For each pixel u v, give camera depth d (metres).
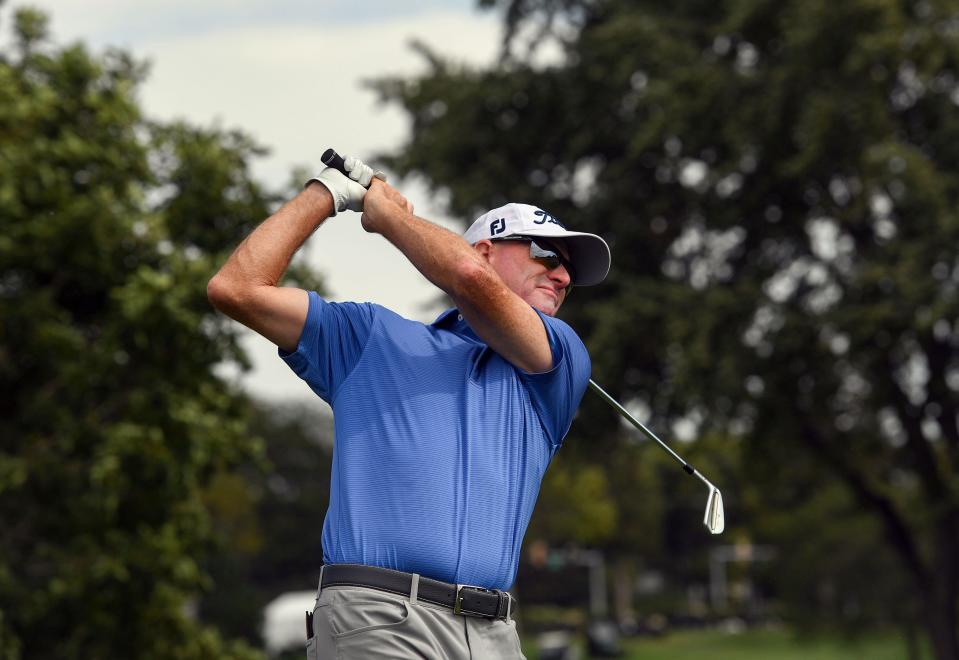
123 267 47.69
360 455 11.25
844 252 72.56
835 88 64.50
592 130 75.19
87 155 46.44
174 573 49.12
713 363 67.31
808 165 66.00
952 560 75.19
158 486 48.44
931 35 62.00
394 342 11.53
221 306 11.33
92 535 47.88
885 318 65.00
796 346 66.44
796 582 112.12
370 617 10.84
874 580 109.06
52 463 46.81
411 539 10.94
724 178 68.44
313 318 11.43
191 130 48.81
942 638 76.44
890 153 62.59
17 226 44.75
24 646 49.22
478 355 11.59
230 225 49.47
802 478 85.12
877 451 76.06
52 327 45.75
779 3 67.62
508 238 12.28
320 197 11.63
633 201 74.12
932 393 71.44
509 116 76.62
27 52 49.09
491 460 11.23
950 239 63.09
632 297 69.19
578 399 12.04
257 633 167.62
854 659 146.00
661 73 70.56
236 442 50.09
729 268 75.94
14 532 48.59
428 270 11.22
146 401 46.50
